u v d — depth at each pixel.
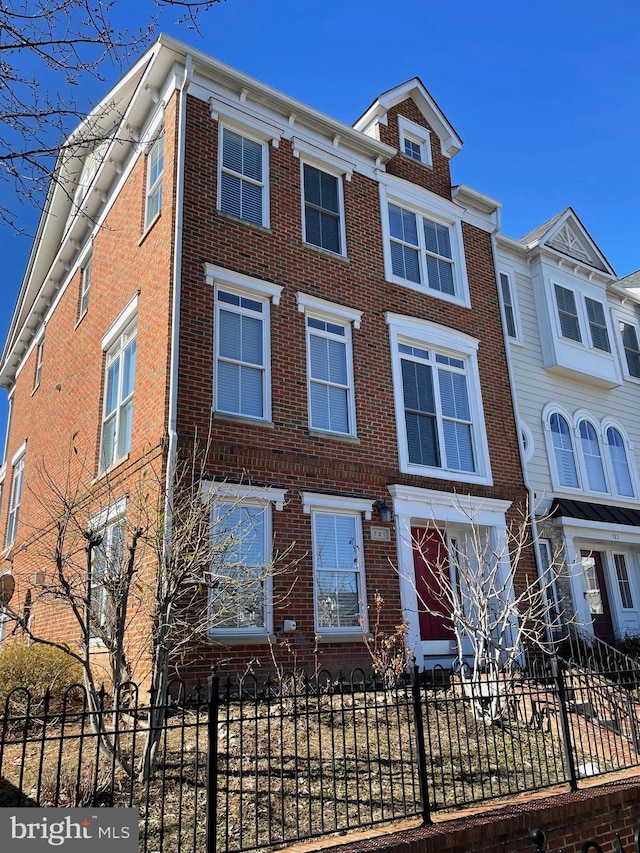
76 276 16.67
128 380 12.44
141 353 11.66
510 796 6.35
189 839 5.14
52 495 14.98
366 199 14.57
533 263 19.06
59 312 17.81
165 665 6.49
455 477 13.80
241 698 5.21
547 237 19.08
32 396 19.45
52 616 13.66
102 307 14.33
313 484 11.66
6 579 14.50
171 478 9.43
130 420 11.98
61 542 7.20
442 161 16.53
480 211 16.88
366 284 13.82
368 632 11.29
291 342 12.28
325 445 12.08
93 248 15.67
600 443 18.89
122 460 11.42
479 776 6.86
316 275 13.06
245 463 10.92
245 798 5.85
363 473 12.36
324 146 14.15
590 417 18.92
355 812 5.78
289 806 5.79
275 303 12.25
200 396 10.74
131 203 13.50
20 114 5.84
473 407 14.80
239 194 12.61
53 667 8.63
